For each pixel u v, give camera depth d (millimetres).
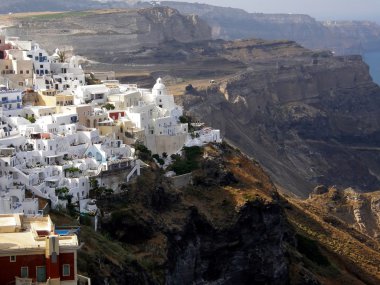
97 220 185375
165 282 184750
